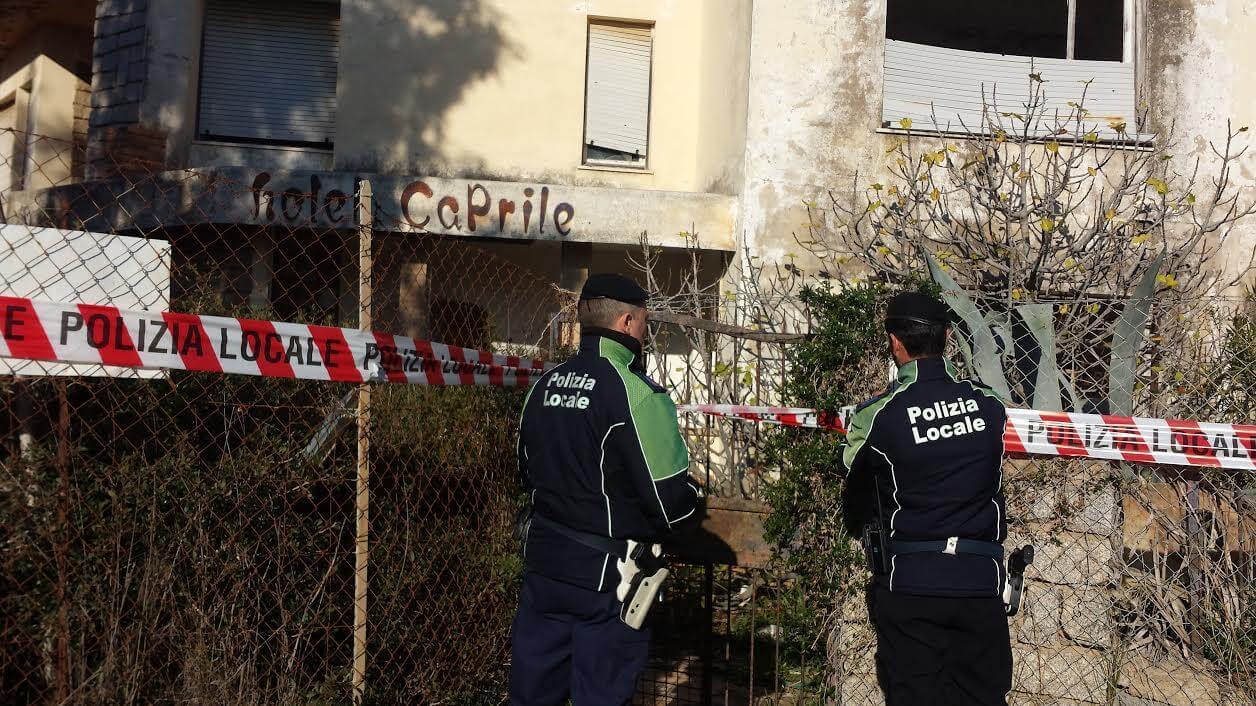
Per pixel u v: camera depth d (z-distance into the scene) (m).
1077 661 4.54
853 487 3.69
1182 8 8.42
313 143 9.54
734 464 5.91
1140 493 4.64
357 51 9.27
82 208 8.53
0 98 12.13
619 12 9.77
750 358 7.41
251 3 9.48
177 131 9.04
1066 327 6.11
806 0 8.44
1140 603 4.69
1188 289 6.91
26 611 2.90
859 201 8.27
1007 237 7.29
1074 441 4.30
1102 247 7.30
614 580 3.08
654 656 5.45
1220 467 4.25
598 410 3.10
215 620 3.45
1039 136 8.27
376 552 3.99
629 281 3.31
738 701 4.86
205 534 3.44
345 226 8.36
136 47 9.04
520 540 3.37
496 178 9.40
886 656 3.51
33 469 2.98
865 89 8.40
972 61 8.69
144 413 3.40
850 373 4.85
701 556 4.67
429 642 4.02
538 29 9.55
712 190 9.33
